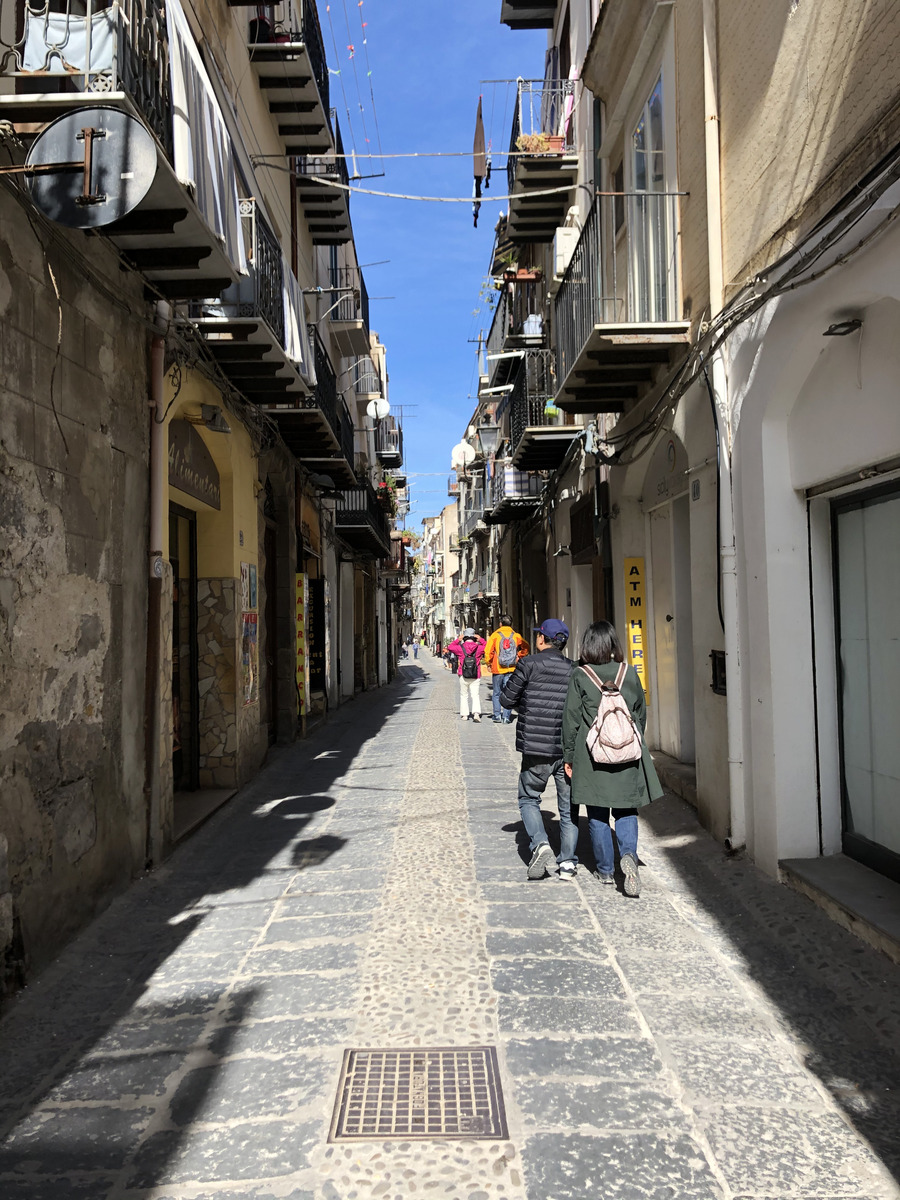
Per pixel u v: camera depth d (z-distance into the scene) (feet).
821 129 14.80
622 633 31.65
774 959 13.32
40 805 13.64
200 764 26.91
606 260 30.78
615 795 16.06
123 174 12.28
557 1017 11.49
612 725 16.05
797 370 16.21
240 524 28.19
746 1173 8.33
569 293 29.58
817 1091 9.75
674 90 23.09
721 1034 11.05
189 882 17.98
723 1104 9.47
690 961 13.37
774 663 16.99
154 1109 9.56
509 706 18.21
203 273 18.48
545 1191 8.09
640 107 26.45
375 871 18.15
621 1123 9.13
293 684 38.91
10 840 12.59
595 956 13.55
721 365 19.30
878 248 12.92
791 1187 8.13
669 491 26.73
